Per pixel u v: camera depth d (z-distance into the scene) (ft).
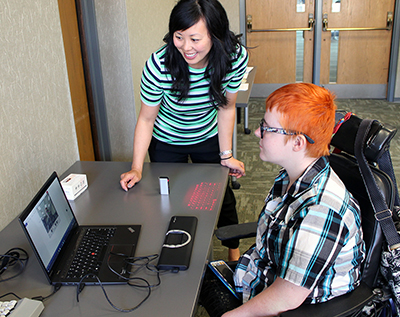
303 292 3.07
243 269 4.08
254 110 15.65
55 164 5.46
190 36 4.22
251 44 16.42
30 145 4.85
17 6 4.53
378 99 16.28
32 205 3.35
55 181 3.93
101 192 4.87
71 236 3.92
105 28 7.75
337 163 3.90
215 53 4.62
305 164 3.40
